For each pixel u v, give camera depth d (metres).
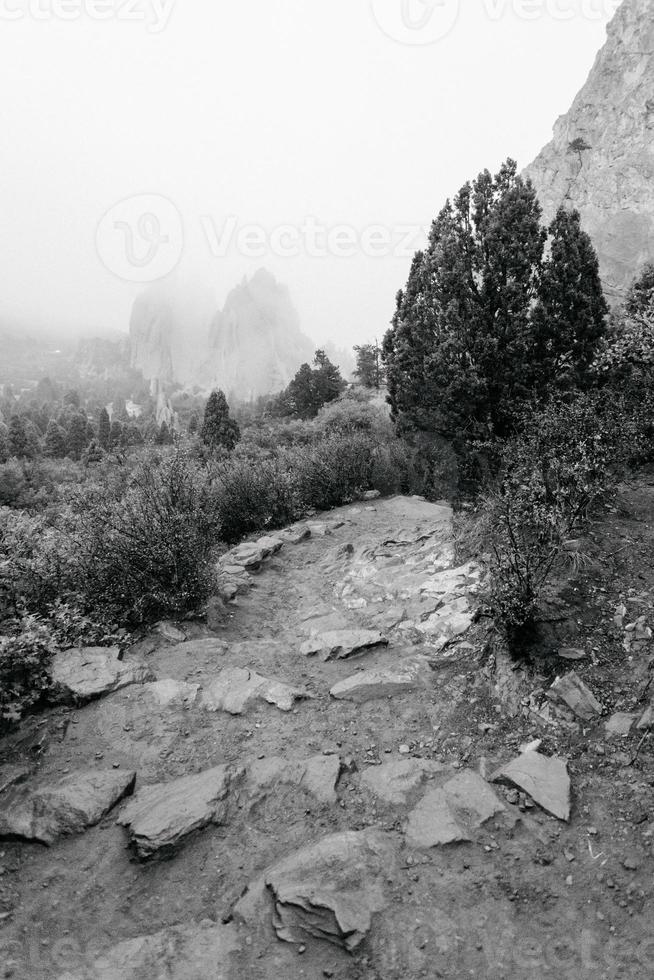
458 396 9.04
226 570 8.63
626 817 3.31
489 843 3.23
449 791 3.62
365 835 3.30
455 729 4.32
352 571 8.56
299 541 10.92
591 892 2.91
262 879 3.07
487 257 8.94
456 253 8.93
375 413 28.91
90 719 4.48
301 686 5.18
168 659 5.55
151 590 6.26
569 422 6.48
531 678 4.48
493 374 8.89
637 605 4.85
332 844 3.22
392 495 14.48
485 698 4.56
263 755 4.14
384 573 8.00
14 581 5.43
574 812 3.39
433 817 3.41
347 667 5.54
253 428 51.84
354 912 2.80
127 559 6.20
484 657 4.98
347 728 4.49
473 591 5.89
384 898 2.91
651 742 3.74
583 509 5.82
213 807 3.54
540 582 4.74
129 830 3.38
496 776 3.70
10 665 4.59
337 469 14.33
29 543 5.80
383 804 3.61
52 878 3.13
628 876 2.97
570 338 8.63
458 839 3.23
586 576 5.21
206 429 42.25
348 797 3.70
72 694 4.66
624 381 7.58
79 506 6.73
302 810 3.59
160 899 3.03
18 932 2.83
